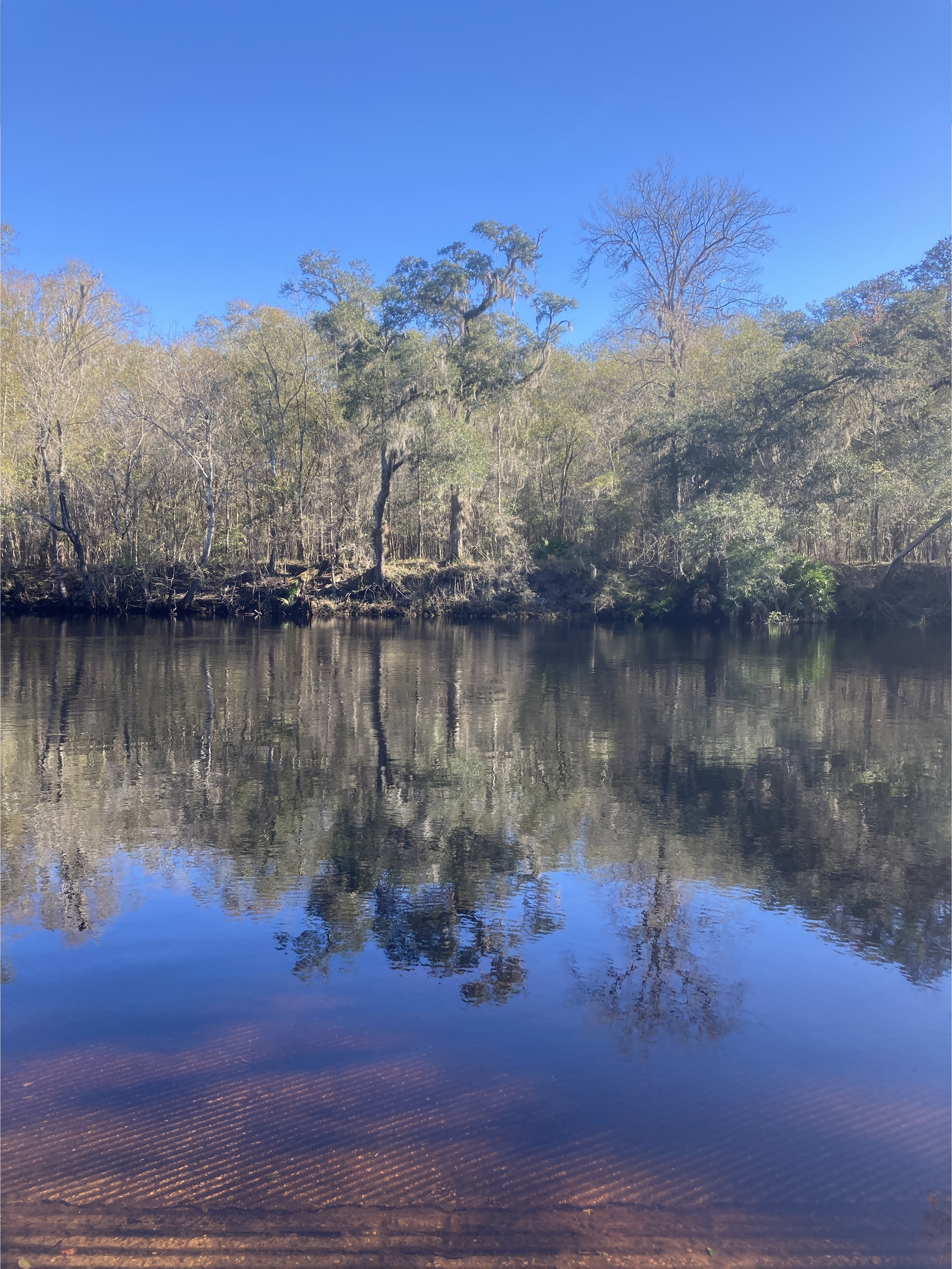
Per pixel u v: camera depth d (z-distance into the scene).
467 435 33.81
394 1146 3.52
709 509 30.94
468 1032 4.38
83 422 34.81
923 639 29.66
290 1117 3.69
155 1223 3.08
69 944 5.34
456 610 37.59
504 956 5.28
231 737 11.89
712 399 34.53
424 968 5.09
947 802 8.88
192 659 21.25
